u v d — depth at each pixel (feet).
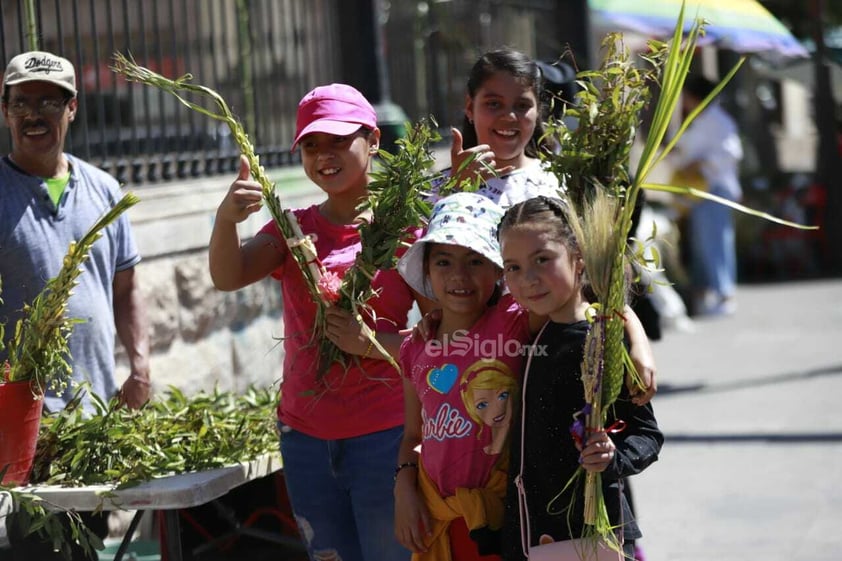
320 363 15.75
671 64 12.42
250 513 20.61
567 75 21.98
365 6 30.76
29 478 16.05
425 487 14.23
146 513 23.30
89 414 18.28
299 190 29.91
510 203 15.94
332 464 15.90
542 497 13.01
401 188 15.14
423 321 14.35
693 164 52.03
